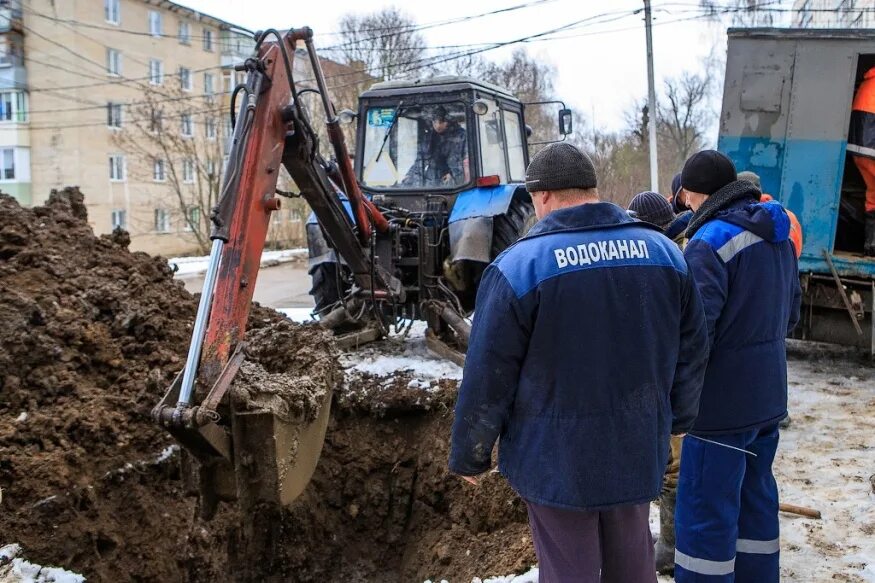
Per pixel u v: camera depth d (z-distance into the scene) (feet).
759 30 21.22
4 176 95.14
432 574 13.83
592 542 7.16
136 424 12.42
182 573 12.02
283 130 12.40
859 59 21.16
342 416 16.44
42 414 11.83
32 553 10.30
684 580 9.04
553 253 6.96
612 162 99.50
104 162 96.32
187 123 104.83
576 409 6.95
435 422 16.17
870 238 21.29
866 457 14.57
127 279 15.33
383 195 21.62
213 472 9.52
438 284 20.38
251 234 10.99
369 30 88.33
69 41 92.32
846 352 24.11
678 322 7.26
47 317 13.12
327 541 15.25
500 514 13.70
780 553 10.98
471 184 20.97
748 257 8.77
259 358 13.05
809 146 21.07
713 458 8.85
